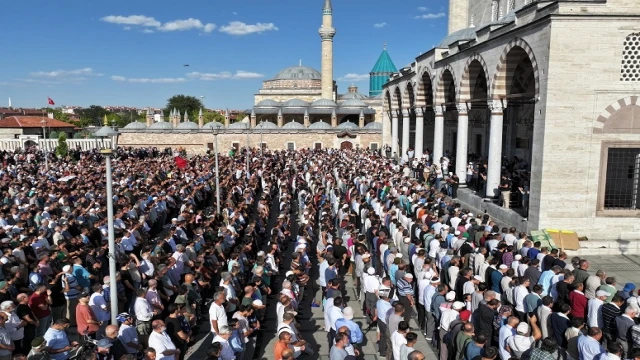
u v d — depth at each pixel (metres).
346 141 75.19
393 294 13.83
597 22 20.66
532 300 12.02
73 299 13.61
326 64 90.00
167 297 13.25
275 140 74.94
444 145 49.16
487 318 11.23
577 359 10.37
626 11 20.77
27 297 11.75
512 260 15.05
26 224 18.28
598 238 21.95
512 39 24.17
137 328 11.49
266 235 22.97
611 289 12.38
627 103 21.22
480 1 41.09
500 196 26.56
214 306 10.91
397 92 52.69
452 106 40.44
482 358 9.17
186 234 19.09
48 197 23.80
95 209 20.78
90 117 149.25
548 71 21.00
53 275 13.93
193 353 13.02
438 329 12.21
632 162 21.94
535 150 22.19
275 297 16.78
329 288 12.53
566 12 20.73
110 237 11.34
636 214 21.97
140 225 19.22
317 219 24.66
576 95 21.12
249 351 12.08
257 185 34.94
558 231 21.14
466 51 30.16
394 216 21.22
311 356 12.91
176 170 37.91
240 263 15.01
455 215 20.55
